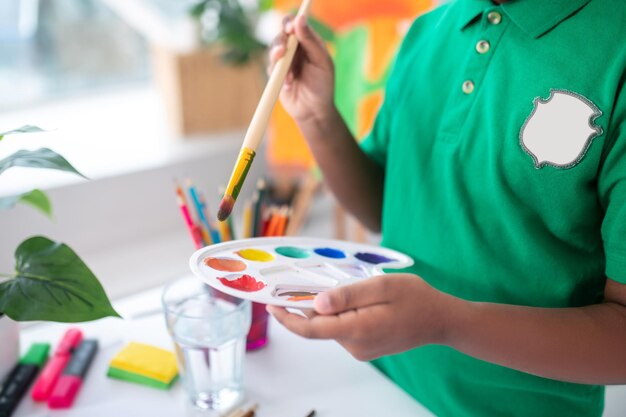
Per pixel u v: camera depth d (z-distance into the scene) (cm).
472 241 59
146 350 65
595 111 50
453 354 62
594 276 57
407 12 118
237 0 134
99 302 54
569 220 54
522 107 54
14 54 139
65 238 123
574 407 61
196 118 143
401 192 65
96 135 140
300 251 60
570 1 53
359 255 61
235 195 48
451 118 60
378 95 120
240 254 58
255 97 148
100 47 152
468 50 60
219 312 61
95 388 61
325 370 65
